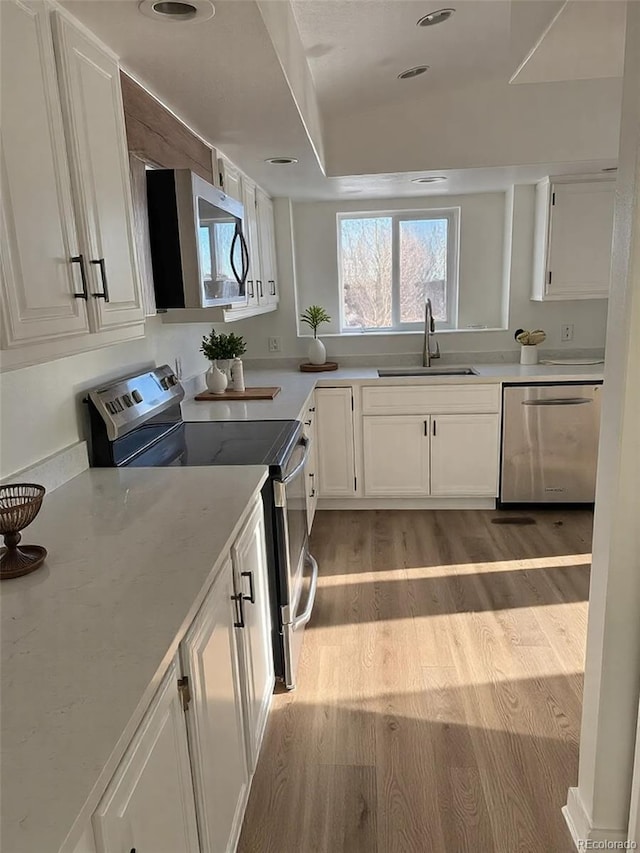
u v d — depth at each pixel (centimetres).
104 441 204
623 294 136
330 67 267
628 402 137
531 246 419
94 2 134
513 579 305
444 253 452
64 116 136
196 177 204
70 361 195
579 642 250
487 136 355
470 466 396
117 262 163
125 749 85
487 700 218
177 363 313
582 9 163
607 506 146
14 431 166
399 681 230
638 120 127
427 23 234
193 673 118
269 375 416
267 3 156
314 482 380
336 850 163
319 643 256
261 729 193
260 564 193
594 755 155
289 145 273
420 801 177
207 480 188
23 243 118
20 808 71
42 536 147
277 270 436
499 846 162
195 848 120
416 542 354
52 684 92
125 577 125
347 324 461
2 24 112
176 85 193
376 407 392
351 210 444
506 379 380
